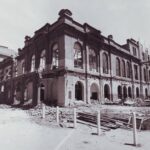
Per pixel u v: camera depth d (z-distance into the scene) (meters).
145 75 37.47
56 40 20.55
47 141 6.43
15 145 5.94
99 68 23.45
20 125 9.88
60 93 18.44
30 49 27.19
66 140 6.57
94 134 7.66
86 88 20.59
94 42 23.30
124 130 8.73
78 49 21.55
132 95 30.92
